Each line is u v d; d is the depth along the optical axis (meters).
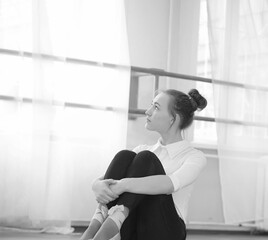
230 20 3.65
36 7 2.92
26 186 2.92
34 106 2.92
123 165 1.85
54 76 2.99
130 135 3.57
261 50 3.76
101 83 3.16
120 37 3.21
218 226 3.78
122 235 1.79
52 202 2.97
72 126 3.08
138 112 3.38
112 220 1.68
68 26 3.05
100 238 1.65
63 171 3.01
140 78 3.69
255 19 3.77
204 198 3.74
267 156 3.75
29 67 2.95
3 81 2.89
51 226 3.00
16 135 2.91
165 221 1.79
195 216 3.70
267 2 3.80
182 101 1.98
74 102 3.08
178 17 3.89
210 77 3.80
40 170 2.92
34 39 2.92
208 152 3.75
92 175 3.14
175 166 1.93
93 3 3.15
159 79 3.81
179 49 3.87
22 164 2.93
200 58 3.83
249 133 3.70
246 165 3.68
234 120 3.65
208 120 3.66
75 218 3.12
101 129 3.16
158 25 3.87
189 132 3.62
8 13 2.91
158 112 1.97
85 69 3.11
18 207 2.91
